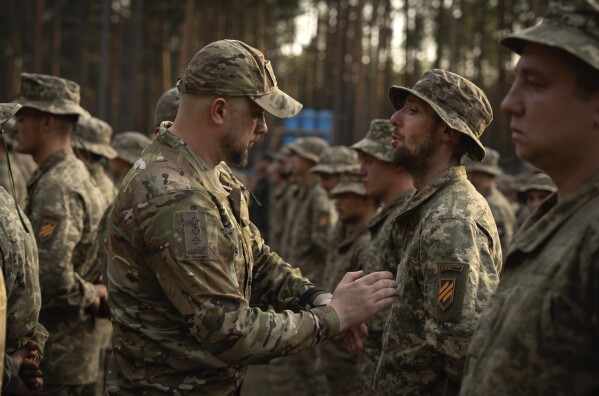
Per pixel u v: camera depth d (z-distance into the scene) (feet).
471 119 9.32
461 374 8.27
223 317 7.38
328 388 15.99
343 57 83.15
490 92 104.47
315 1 111.34
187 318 7.44
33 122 13.53
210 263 7.46
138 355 7.80
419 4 99.55
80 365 13.70
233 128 7.98
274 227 30.66
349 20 91.30
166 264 7.42
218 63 7.86
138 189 7.66
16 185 17.65
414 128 9.51
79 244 13.67
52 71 94.89
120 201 7.81
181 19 89.30
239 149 8.07
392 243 11.19
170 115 11.43
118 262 7.88
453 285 8.30
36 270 9.14
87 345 13.84
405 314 9.12
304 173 25.86
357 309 8.25
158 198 7.52
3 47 97.14
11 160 18.80
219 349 7.45
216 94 7.87
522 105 5.72
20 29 94.22
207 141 8.00
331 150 22.70
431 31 101.45
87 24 92.53
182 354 7.77
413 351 8.88
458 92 9.32
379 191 13.14
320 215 22.86
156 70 104.53
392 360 9.14
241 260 8.09
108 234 8.02
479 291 8.29
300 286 9.36
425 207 9.34
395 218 9.68
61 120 13.74
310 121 82.69
